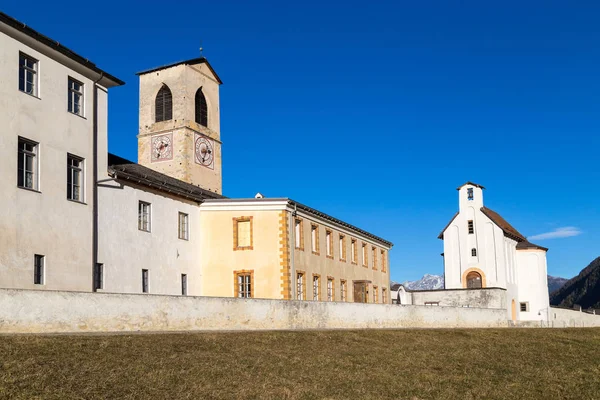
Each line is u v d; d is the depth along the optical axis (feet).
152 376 79.10
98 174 131.03
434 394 91.45
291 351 104.58
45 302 90.53
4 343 79.77
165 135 228.43
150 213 148.05
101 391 71.77
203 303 113.29
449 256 283.18
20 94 111.45
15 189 108.88
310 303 134.92
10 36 110.01
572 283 647.15
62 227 118.01
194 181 228.02
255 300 122.83
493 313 198.49
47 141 116.26
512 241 287.89
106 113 133.90
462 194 283.59
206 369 85.81
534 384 104.32
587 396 98.99
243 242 163.12
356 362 104.53
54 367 75.31
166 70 230.89
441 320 176.55
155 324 104.99
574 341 157.69
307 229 176.86
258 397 79.05
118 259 136.26
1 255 105.50
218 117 243.81
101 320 97.30
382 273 236.43
